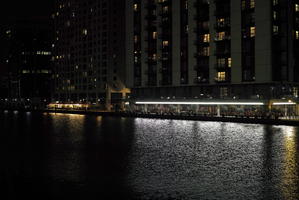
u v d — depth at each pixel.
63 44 173.88
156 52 117.25
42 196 23.11
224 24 100.62
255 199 22.30
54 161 35.22
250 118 78.44
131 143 48.94
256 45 94.50
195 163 33.84
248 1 95.88
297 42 98.44
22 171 30.50
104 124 82.12
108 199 22.59
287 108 93.38
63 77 173.88
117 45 152.88
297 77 98.44
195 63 107.00
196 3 105.75
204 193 23.70
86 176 28.52
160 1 115.06
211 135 56.75
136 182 26.61
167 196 23.19
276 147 43.47
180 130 65.56
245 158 36.22
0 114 136.88
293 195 22.98
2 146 46.81
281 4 94.62
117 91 152.50
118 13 153.25
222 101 97.31
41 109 159.50
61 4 175.12
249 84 96.31
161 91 116.19
